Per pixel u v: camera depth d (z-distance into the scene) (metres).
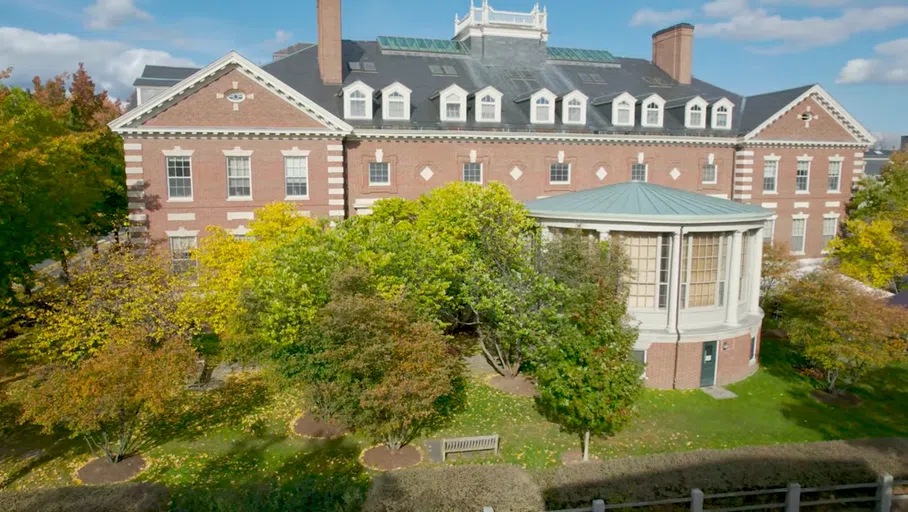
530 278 23.69
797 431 21.75
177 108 32.34
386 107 38.19
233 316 23.08
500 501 14.17
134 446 20.44
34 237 27.27
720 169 45.12
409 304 20.22
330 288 19.97
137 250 28.94
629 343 18.64
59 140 27.88
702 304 26.61
